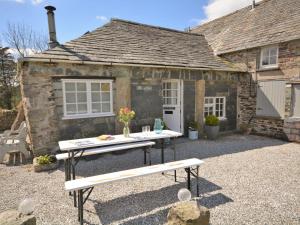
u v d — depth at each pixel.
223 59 10.89
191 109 9.21
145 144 5.72
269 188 4.36
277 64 8.88
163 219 3.32
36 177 5.08
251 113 10.13
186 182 4.70
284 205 3.68
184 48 10.20
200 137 9.32
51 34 7.50
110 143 4.85
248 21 11.50
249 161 6.13
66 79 6.38
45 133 6.16
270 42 8.79
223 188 4.38
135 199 3.98
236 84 10.52
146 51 8.34
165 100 9.30
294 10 9.38
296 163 5.94
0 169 5.66
